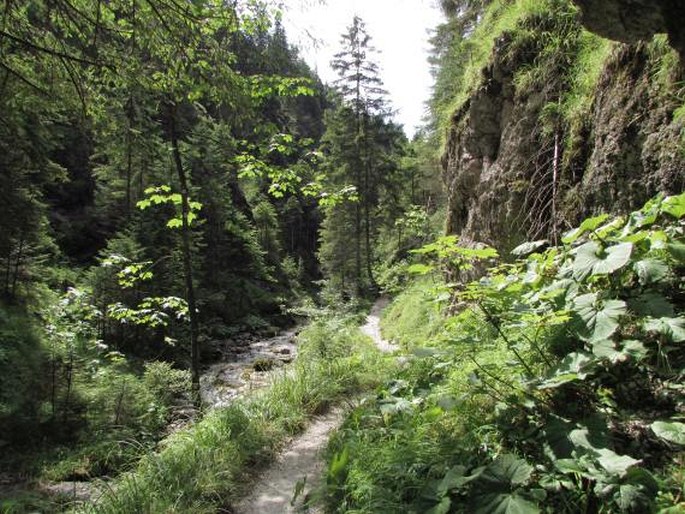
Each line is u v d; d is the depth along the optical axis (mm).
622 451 2461
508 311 3191
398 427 3932
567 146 5262
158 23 3906
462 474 2533
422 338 8836
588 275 2775
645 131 3982
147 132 6469
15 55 3959
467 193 7836
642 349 2527
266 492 3982
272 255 33562
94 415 7875
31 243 11945
